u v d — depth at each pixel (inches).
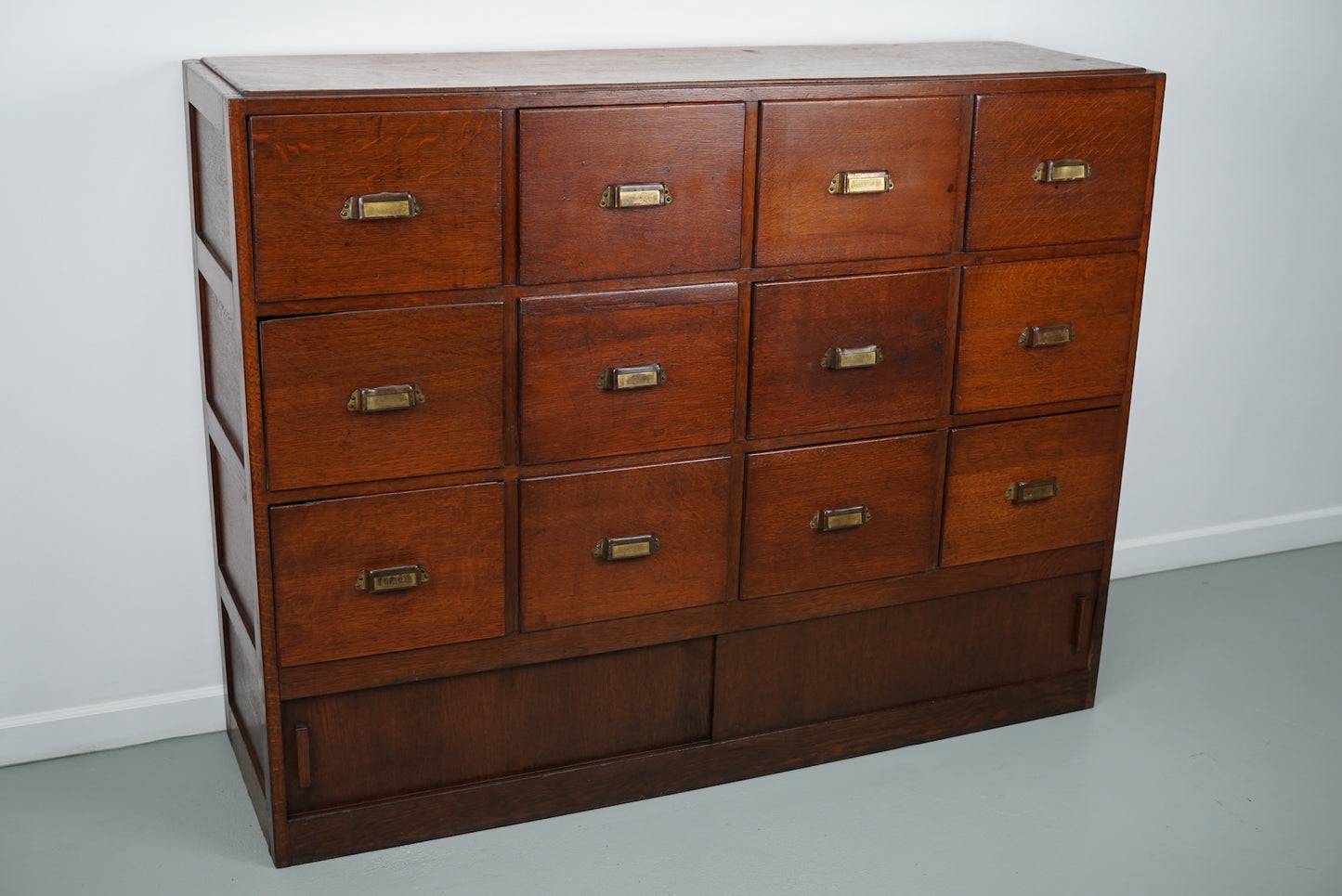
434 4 93.4
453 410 79.9
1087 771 97.5
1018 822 91.0
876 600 95.5
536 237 78.5
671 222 81.4
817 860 86.4
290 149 72.0
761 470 88.7
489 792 88.5
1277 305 128.2
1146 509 130.0
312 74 80.1
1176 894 83.8
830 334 87.7
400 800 86.3
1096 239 93.7
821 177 84.1
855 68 89.1
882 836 89.2
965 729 102.3
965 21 108.9
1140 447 127.3
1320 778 97.0
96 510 93.4
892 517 93.8
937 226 88.3
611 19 98.5
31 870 83.3
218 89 74.0
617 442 84.3
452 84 76.4
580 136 77.7
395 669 83.4
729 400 86.4
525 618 85.4
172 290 91.7
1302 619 122.0
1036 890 83.8
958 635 100.0
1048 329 93.7
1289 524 136.6
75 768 95.0
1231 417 130.3
